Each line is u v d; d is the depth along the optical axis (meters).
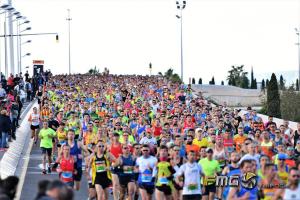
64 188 20.36
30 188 48.59
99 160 40.03
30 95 121.62
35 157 64.62
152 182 39.31
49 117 62.75
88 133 52.28
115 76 173.12
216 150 43.34
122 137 47.59
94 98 89.88
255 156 39.72
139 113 66.75
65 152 41.59
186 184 36.91
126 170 40.81
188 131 48.94
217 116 63.78
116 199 41.28
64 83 129.50
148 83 138.12
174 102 84.81
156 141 51.66
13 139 71.69
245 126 62.03
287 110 126.62
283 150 42.84
